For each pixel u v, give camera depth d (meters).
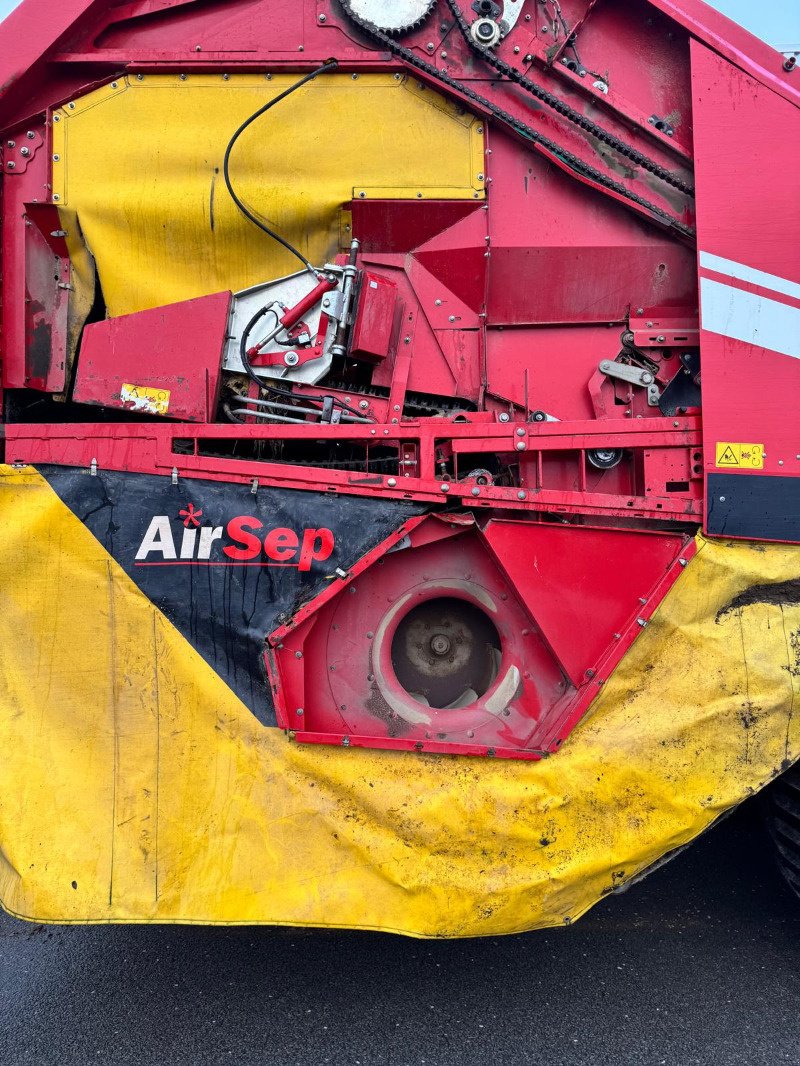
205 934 2.99
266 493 2.49
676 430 2.56
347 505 2.50
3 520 2.45
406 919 2.38
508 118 2.64
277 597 2.47
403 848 2.40
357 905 2.38
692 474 2.56
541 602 2.53
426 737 2.57
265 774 2.41
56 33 2.59
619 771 2.47
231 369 2.65
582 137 2.69
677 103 2.71
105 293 2.69
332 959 2.80
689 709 2.51
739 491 2.53
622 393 2.74
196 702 2.43
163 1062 2.27
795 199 2.59
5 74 2.57
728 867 3.42
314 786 2.42
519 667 2.62
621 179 2.71
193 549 2.46
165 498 2.47
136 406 2.58
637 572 2.56
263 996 2.58
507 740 2.58
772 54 2.70
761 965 2.72
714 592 2.53
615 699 2.51
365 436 2.51
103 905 2.36
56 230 2.67
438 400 2.77
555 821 2.44
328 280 2.62
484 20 2.63
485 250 2.69
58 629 2.44
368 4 2.64
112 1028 2.43
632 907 3.12
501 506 2.49
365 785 2.42
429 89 2.68
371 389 2.76
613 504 2.52
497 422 2.67
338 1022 2.44
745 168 2.59
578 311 2.78
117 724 2.43
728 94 2.61
